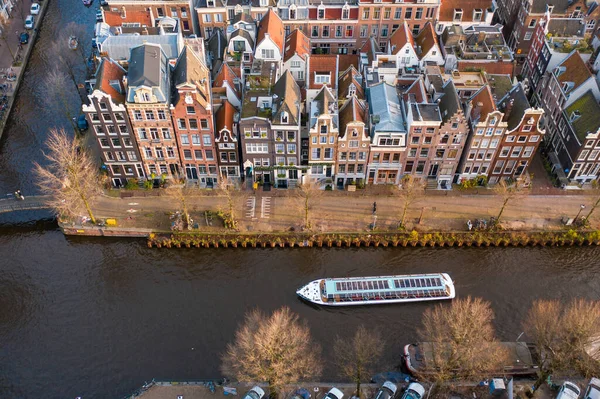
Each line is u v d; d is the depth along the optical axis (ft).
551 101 374.22
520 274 309.83
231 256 317.42
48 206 334.03
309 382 259.19
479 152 332.19
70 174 306.55
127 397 253.03
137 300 298.15
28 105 415.44
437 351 244.83
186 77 304.71
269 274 309.22
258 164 339.16
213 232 321.11
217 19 426.92
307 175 344.49
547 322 242.17
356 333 260.21
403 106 339.57
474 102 332.39
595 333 233.76
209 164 341.21
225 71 353.31
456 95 321.93
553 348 236.84
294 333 241.96
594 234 318.04
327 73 358.23
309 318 289.12
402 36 387.14
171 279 307.78
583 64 349.20
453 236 319.68
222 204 337.31
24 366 270.46
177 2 420.77
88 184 314.35
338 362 266.98
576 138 331.16
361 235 319.68
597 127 318.04
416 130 319.06
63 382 264.72
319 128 315.99
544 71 388.98
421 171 346.74
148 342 279.69
